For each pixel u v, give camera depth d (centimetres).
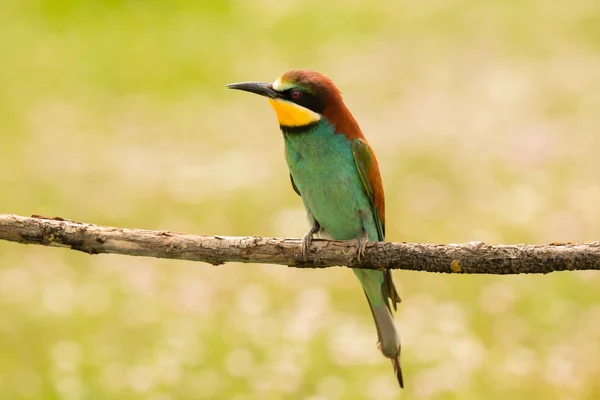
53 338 1036
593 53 2170
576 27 2369
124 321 1064
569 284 1125
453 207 1391
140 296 1123
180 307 1094
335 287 1157
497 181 1476
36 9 2436
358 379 934
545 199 1384
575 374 932
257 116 1883
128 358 988
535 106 1830
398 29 2425
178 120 1848
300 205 1441
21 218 638
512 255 604
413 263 639
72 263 1242
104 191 1498
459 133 1695
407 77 2059
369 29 2430
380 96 1938
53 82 2022
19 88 1981
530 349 1004
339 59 2189
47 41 2258
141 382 934
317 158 779
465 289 1147
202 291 1131
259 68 2120
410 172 1528
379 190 803
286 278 1174
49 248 1295
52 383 938
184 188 1504
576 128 1697
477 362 959
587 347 995
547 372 934
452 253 623
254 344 1000
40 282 1174
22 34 2294
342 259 651
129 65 2131
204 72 2100
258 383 931
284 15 2489
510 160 1559
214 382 935
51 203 1452
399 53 2233
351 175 779
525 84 1955
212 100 1964
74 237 637
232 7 2528
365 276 772
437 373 938
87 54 2184
